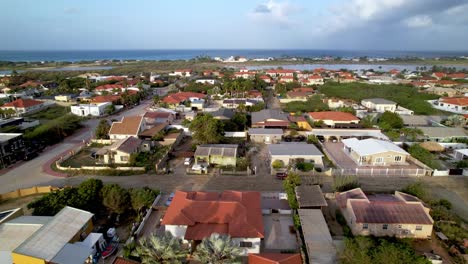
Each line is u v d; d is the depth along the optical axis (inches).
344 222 1441.9
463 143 2603.3
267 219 1503.4
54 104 4377.5
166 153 2327.8
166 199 1694.1
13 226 1233.4
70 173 2068.2
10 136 2310.5
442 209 1536.7
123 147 2277.3
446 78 6589.6
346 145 2428.6
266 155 2397.9
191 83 6008.9
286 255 1128.2
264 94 5024.6
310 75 7150.6
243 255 1242.6
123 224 1456.7
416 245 1293.1
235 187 1856.5
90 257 1182.9
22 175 2044.8
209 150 2228.1
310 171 2041.1
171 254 916.0
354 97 4485.7
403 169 2060.8
